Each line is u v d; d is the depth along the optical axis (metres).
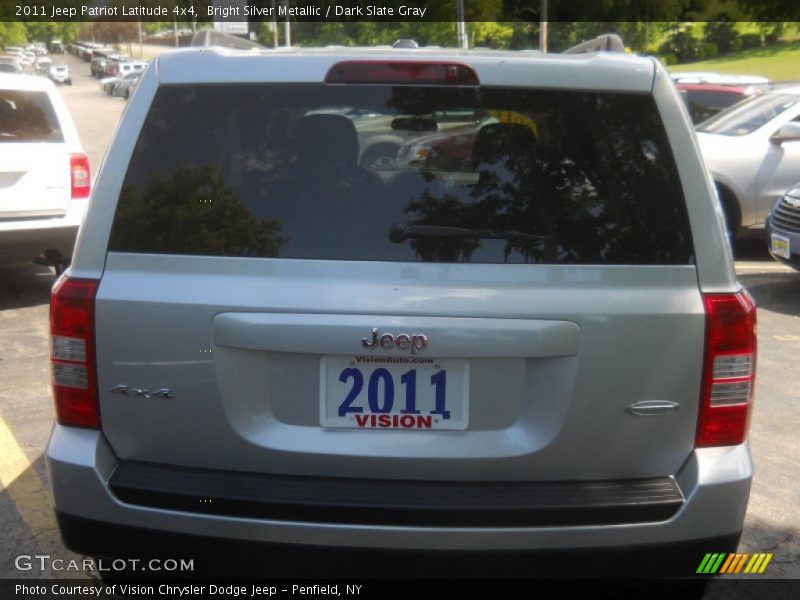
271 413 2.57
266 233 2.58
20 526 3.88
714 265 2.59
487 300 2.51
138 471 2.62
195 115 2.66
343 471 2.57
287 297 2.52
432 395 2.55
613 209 2.59
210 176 2.63
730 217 10.09
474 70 2.63
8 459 4.60
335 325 2.50
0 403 5.45
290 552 2.54
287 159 2.64
